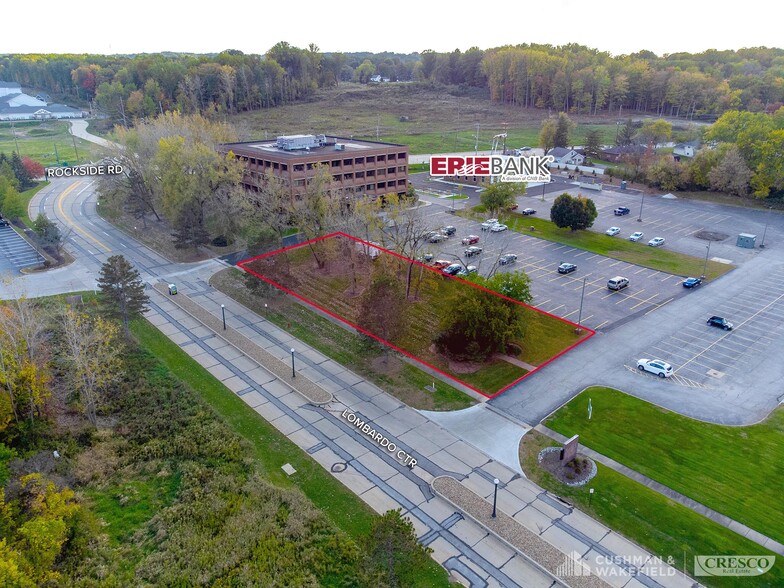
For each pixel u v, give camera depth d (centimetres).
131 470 3969
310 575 3128
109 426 4412
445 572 3166
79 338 4422
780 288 7031
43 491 3241
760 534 3422
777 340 5747
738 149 11194
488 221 9450
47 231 7981
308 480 3894
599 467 4012
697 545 3353
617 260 8075
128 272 5569
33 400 4153
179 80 19150
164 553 3256
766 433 4328
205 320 6212
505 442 4291
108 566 3184
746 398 4778
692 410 4622
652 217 10175
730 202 11025
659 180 11900
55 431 4241
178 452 4153
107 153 9594
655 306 6569
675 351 5556
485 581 3122
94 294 6788
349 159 9606
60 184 12531
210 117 17938
